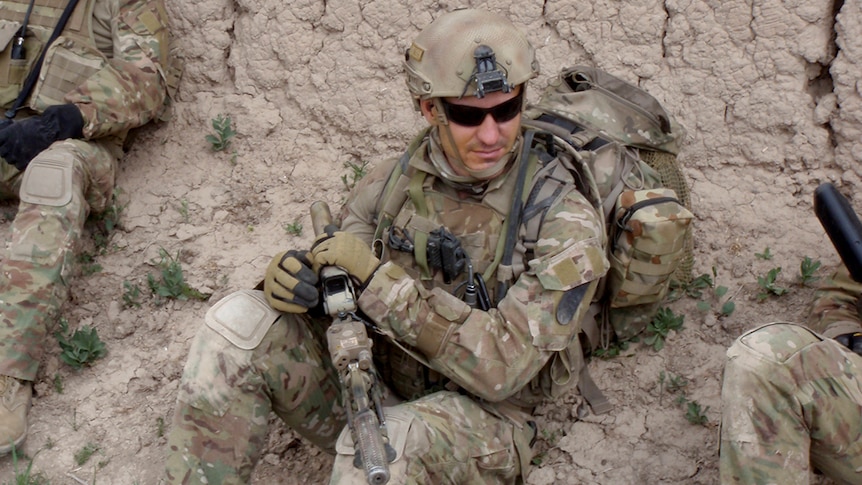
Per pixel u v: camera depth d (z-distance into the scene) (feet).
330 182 13.10
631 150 10.66
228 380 8.62
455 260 8.83
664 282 10.01
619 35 12.28
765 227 11.66
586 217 8.78
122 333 11.94
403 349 8.83
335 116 13.24
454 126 8.54
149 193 13.19
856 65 11.35
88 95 12.09
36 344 11.02
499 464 8.81
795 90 11.71
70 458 10.85
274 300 8.63
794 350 7.97
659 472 10.02
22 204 11.30
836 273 9.85
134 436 11.04
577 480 10.14
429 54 8.52
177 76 13.55
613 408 10.61
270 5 13.20
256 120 13.43
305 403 9.16
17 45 12.43
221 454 8.69
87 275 12.43
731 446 8.04
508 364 8.53
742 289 11.28
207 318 8.71
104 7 12.75
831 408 7.86
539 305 8.56
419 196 9.12
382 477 7.62
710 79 11.99
